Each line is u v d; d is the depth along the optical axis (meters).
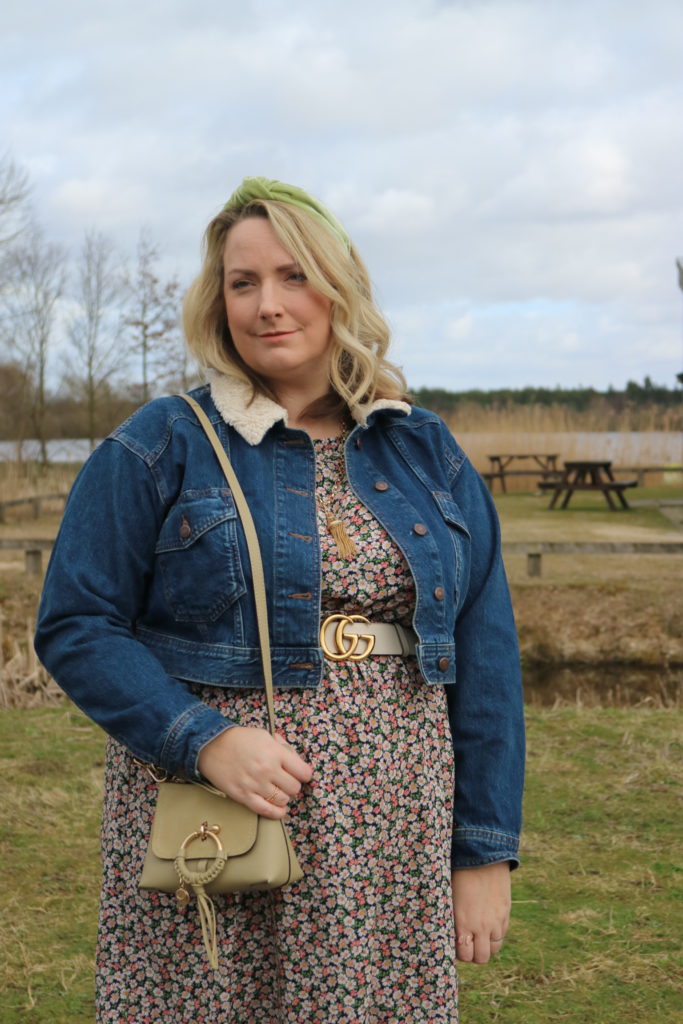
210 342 1.62
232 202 1.60
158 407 1.54
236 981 1.44
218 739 1.36
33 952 2.98
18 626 8.96
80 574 1.43
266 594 1.44
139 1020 1.45
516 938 3.04
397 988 1.48
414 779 1.51
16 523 16.73
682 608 9.06
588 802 4.11
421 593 1.50
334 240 1.54
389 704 1.50
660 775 4.41
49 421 26.44
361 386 1.58
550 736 5.03
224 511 1.45
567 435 23.59
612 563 11.25
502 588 1.69
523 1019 2.62
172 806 1.38
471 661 1.64
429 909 1.50
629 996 2.72
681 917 3.15
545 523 15.20
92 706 1.40
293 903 1.42
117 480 1.47
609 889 3.35
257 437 1.52
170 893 1.39
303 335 1.55
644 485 22.09
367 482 1.58
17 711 5.85
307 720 1.44
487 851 1.56
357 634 1.49
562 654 8.77
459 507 1.67
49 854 3.68
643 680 8.12
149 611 1.49
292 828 1.42
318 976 1.41
